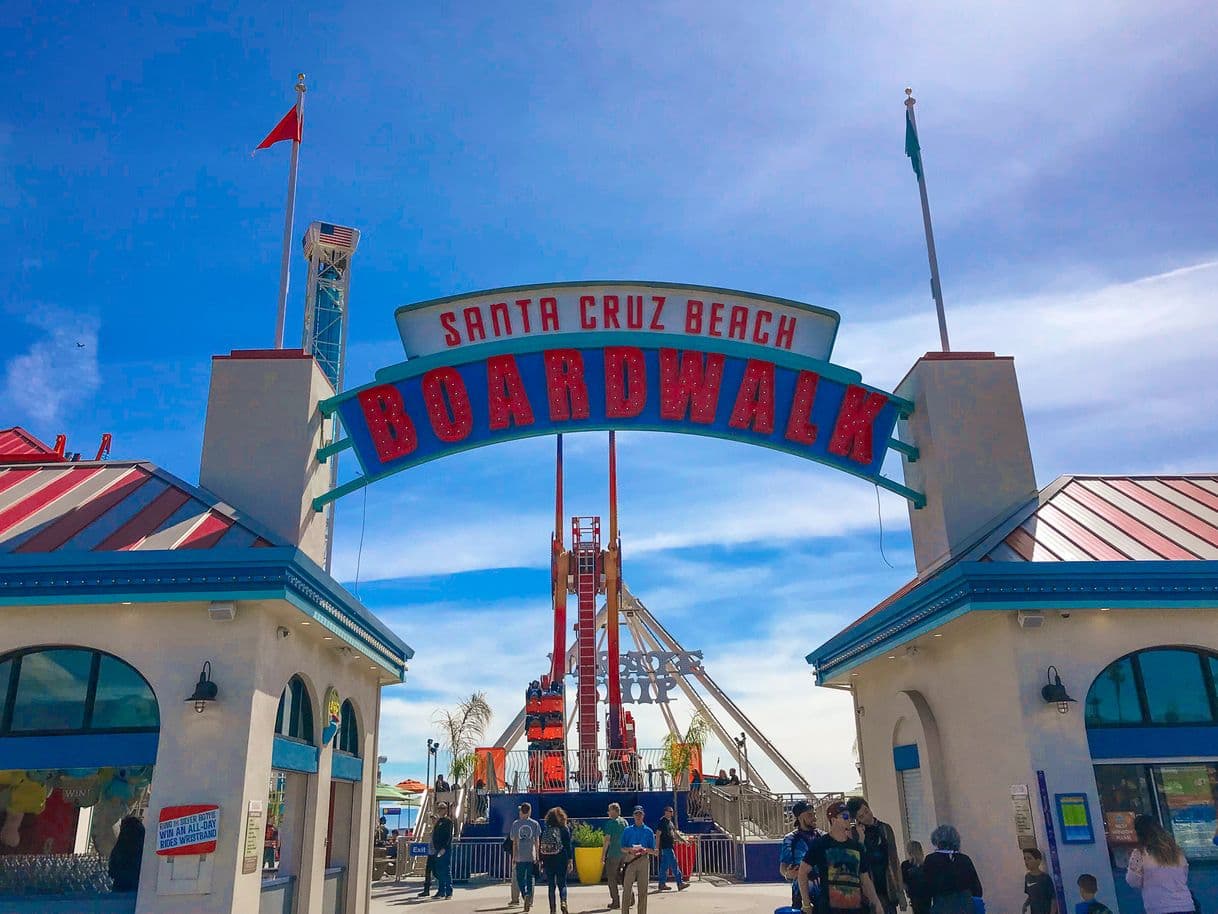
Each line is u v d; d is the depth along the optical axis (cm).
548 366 1513
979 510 1423
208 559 1080
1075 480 1479
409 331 1529
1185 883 936
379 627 1509
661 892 2212
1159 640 1198
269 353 1402
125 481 1305
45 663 1097
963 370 1498
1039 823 1123
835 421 1519
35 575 1066
